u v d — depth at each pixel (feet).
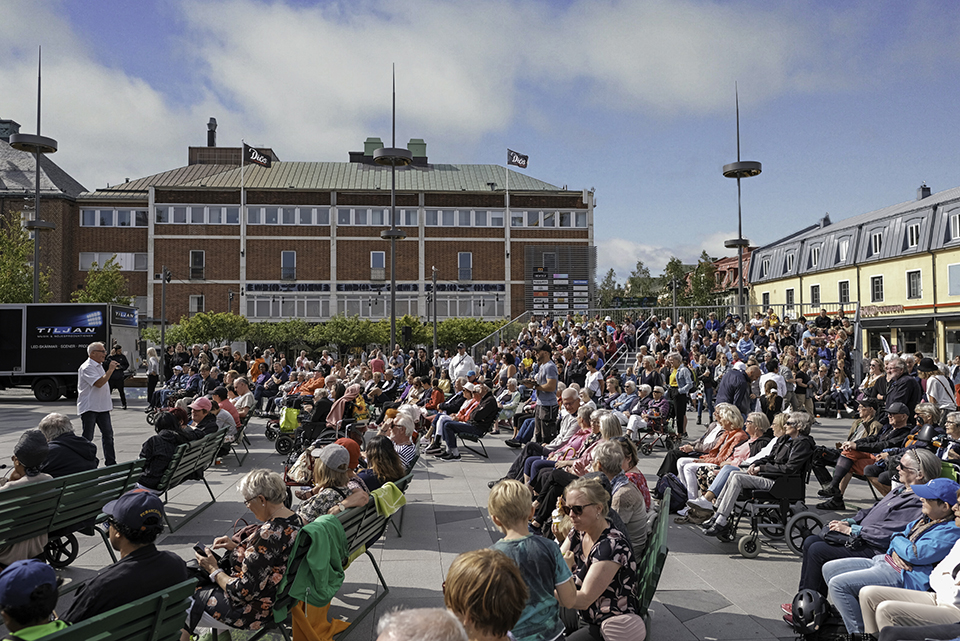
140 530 10.99
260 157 159.02
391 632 5.30
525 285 170.30
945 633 11.63
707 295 171.22
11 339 75.15
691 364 67.15
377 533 18.16
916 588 13.71
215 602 13.26
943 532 13.69
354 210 167.02
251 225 164.25
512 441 43.37
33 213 157.07
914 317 121.49
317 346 151.33
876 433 27.02
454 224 169.68
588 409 29.09
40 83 90.07
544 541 11.81
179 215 162.71
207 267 162.91
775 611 16.44
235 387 42.83
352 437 34.06
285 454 40.47
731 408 26.45
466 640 5.43
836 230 142.41
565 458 28.09
